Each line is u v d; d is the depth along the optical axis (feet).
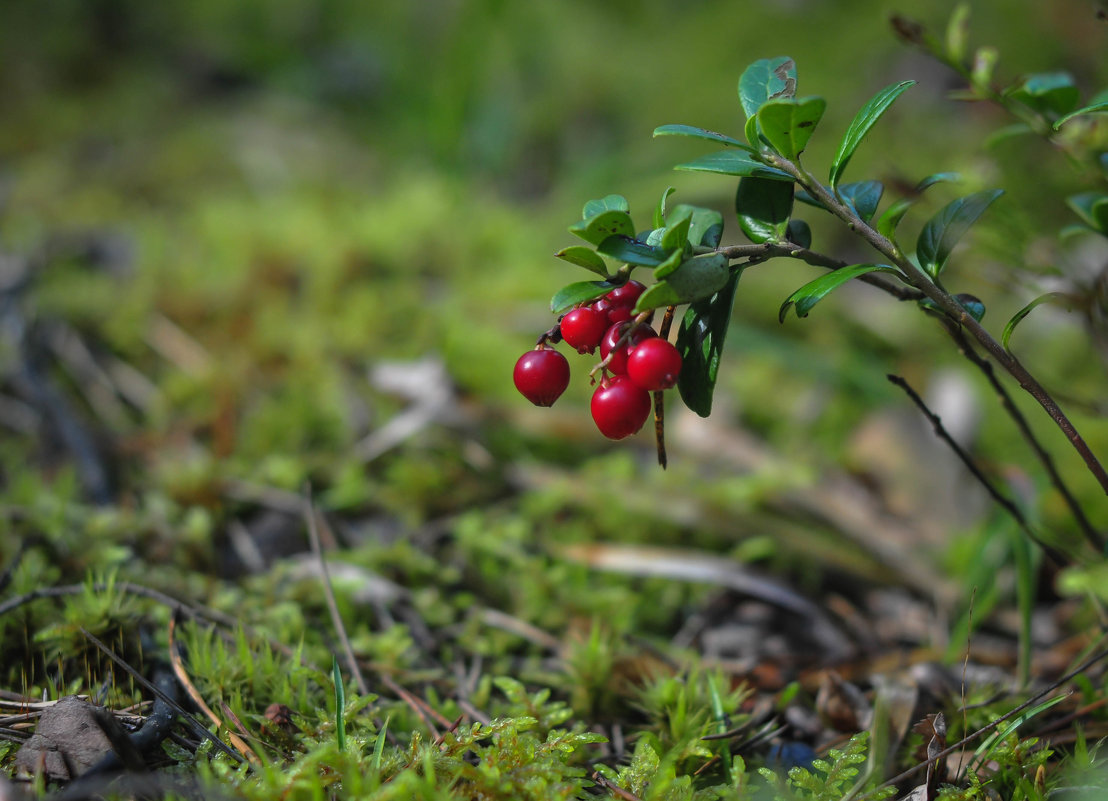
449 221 2.43
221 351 1.93
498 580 1.51
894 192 1.51
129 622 1.34
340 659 1.38
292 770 1.19
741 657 1.45
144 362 1.92
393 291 2.17
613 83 3.17
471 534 1.53
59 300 1.99
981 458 1.62
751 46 3.22
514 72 3.12
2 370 1.79
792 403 1.95
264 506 1.58
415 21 3.50
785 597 1.48
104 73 3.51
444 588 1.50
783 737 1.34
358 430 1.72
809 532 1.60
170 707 1.26
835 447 1.79
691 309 1.22
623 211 1.17
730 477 1.69
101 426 1.72
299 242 2.27
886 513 1.62
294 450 1.69
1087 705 1.32
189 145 2.99
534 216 2.61
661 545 1.59
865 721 1.33
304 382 1.84
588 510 1.61
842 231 2.40
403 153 3.00
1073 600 1.52
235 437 1.71
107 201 2.58
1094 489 1.62
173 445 1.67
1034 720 1.33
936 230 1.24
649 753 1.25
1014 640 1.48
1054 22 2.60
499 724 1.25
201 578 1.45
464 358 1.94
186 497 1.56
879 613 1.53
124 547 1.46
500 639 1.43
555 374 1.21
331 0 3.67
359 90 3.46
